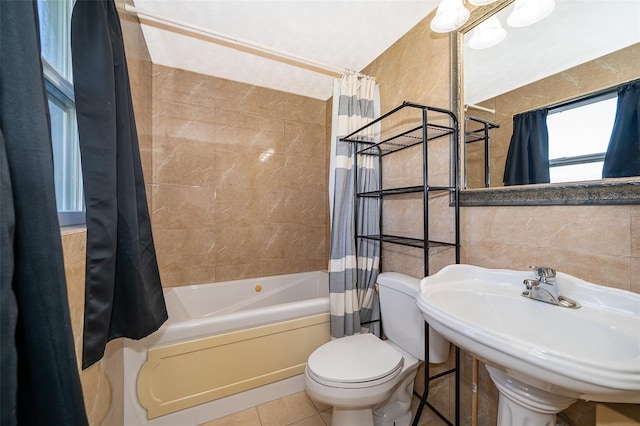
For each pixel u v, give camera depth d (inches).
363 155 68.4
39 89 16.5
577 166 34.5
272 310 59.5
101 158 28.5
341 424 45.0
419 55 58.6
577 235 34.5
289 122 95.8
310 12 56.1
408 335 52.4
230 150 86.2
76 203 34.6
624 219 30.6
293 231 97.1
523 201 39.7
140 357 48.1
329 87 92.1
